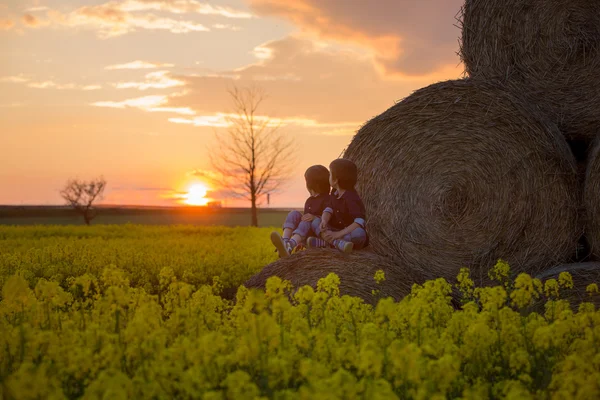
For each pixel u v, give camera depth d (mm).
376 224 6805
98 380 2840
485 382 3447
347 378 2721
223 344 3395
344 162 6715
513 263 6500
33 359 3645
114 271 4938
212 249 15445
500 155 6520
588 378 3037
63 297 4656
